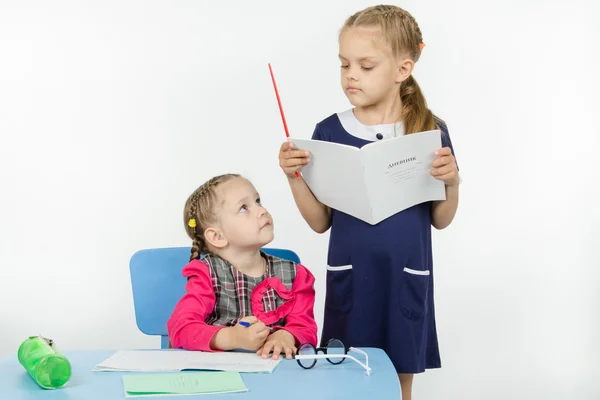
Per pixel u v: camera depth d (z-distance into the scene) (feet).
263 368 4.12
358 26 5.53
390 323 5.81
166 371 4.08
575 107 9.58
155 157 9.59
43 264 9.52
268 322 5.32
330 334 6.01
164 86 9.56
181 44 9.57
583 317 9.61
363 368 4.17
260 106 9.61
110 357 4.36
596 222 9.59
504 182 9.67
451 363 9.71
